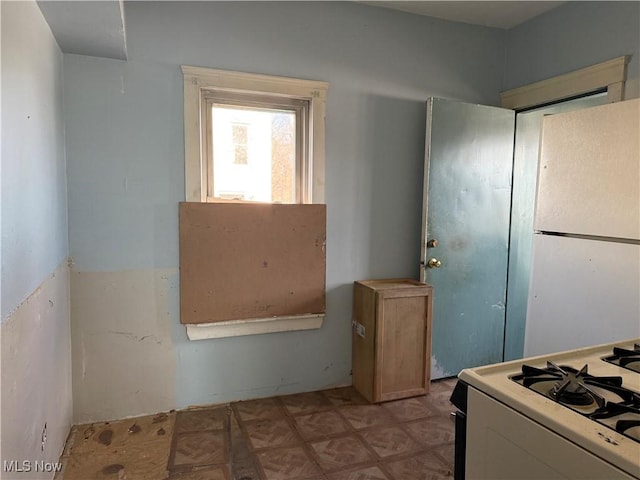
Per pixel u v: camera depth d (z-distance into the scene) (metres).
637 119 1.73
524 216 3.06
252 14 2.36
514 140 2.95
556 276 2.18
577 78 2.48
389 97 2.70
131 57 2.17
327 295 2.66
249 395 2.54
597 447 0.74
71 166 2.11
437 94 2.83
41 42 1.63
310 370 2.66
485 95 2.97
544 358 1.20
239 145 2.48
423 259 2.72
